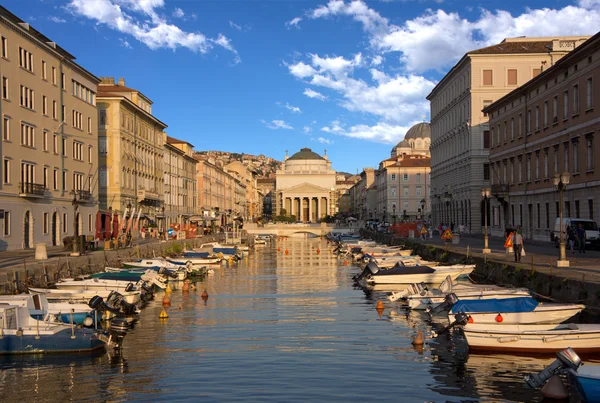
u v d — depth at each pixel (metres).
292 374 20.95
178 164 122.62
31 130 58.38
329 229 172.00
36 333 23.83
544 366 21.41
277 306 37.22
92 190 74.44
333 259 82.44
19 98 55.72
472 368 21.36
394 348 24.75
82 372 21.48
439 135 114.50
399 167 169.12
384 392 18.83
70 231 67.00
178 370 21.64
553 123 58.94
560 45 78.88
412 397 18.33
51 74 63.09
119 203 81.62
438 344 25.34
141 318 32.94
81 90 71.88
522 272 34.34
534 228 64.88
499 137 77.25
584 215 52.16
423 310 34.84
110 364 22.52
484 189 49.41
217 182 169.38
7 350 23.62
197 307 37.06
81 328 25.25
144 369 21.78
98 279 38.22
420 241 75.19
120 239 64.62
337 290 45.66
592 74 49.94
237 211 193.25
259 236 146.00
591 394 16.66
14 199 54.59
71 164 67.94
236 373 21.14
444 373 20.83
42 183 60.47
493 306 26.39
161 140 107.94
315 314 33.84
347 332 28.34
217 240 103.69
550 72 58.38
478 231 88.31
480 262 43.25
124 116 84.44
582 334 22.38
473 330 23.30
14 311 24.19
